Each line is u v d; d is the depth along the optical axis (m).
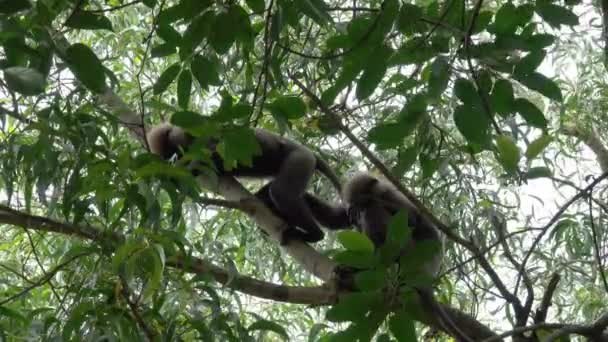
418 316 3.35
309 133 6.48
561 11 3.62
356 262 3.32
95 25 3.60
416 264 3.31
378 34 3.61
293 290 4.77
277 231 5.26
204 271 4.53
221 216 6.43
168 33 4.04
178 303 4.55
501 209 6.69
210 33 3.85
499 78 3.73
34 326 4.42
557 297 7.34
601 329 3.54
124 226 4.70
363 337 3.34
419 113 3.90
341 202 6.93
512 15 3.61
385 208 6.27
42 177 4.15
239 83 6.08
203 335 4.25
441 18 3.58
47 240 5.95
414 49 3.72
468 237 6.03
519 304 4.28
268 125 6.67
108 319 4.02
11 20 3.19
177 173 3.67
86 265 4.43
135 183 3.88
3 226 6.26
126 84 6.92
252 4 3.94
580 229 6.34
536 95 7.85
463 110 3.63
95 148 4.15
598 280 7.28
